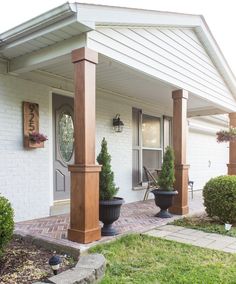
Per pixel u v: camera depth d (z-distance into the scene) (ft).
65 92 18.03
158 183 17.10
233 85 24.23
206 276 8.87
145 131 25.38
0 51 13.44
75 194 11.40
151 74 15.16
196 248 11.70
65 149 18.31
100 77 17.39
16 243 11.93
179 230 14.52
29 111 15.70
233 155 25.72
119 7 12.28
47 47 12.75
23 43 12.42
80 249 10.44
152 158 26.08
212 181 16.51
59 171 17.84
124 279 8.72
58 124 17.81
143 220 15.93
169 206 16.79
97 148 20.11
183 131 18.08
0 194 13.24
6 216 9.25
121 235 12.55
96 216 11.57
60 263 9.20
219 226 15.15
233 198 15.43
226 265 9.93
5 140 14.64
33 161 15.98
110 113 21.38
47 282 7.79
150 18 14.46
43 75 16.44
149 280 8.65
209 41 20.02
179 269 9.53
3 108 14.58
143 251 11.23
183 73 18.06
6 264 9.59
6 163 14.65
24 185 15.46
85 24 10.78
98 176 11.73
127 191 22.75
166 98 23.49
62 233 12.54
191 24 18.11
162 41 16.17
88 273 8.31
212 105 24.58
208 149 35.99
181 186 17.66
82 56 11.35
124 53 13.32
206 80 20.97
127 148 22.91
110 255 10.48
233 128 24.29
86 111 11.28
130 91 21.06
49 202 16.83
